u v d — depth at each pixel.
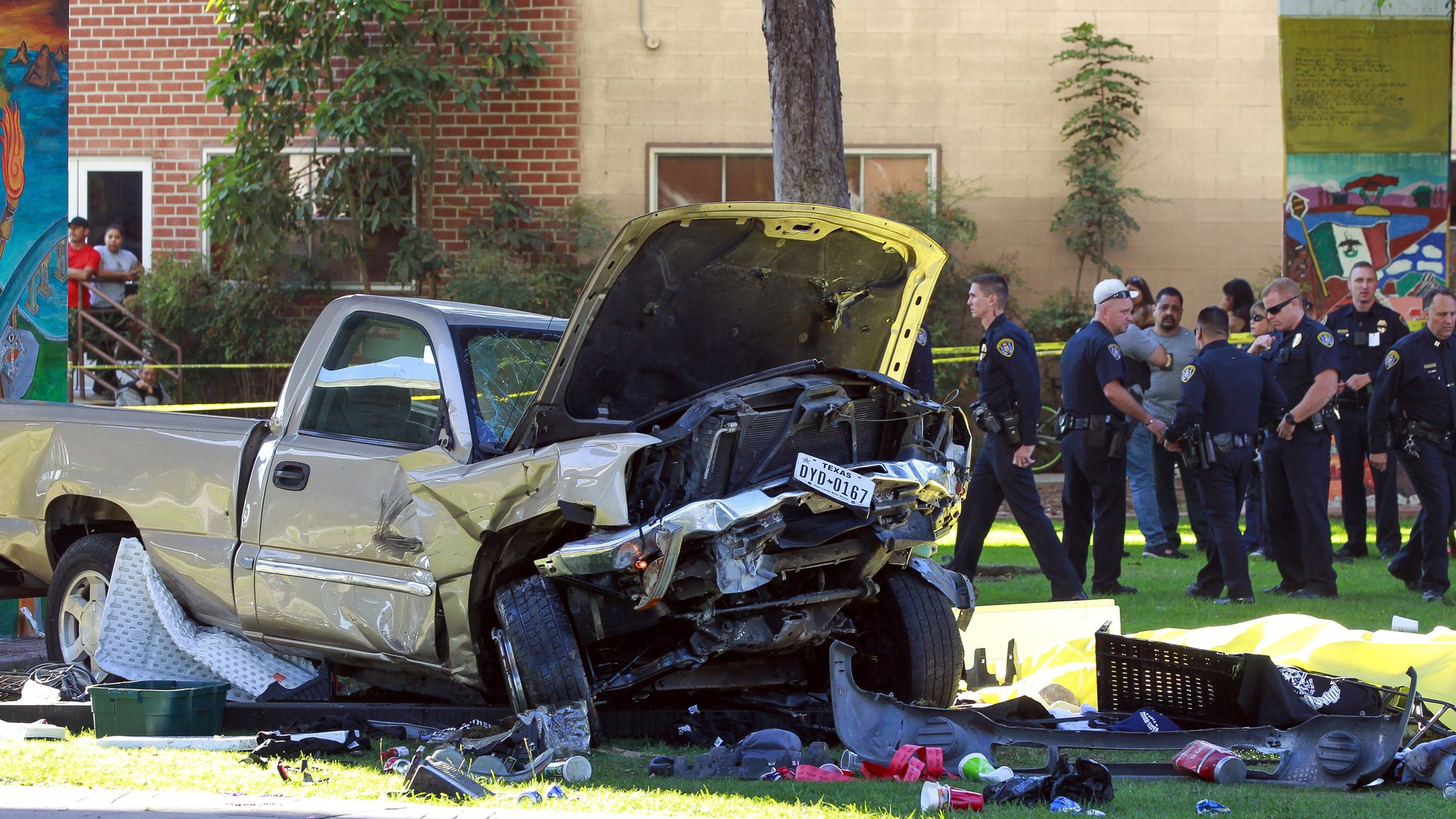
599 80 28.92
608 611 8.70
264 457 10.27
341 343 10.33
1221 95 28.88
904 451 9.51
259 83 28.27
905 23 28.88
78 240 28.19
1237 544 16.02
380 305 10.21
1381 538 20.73
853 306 9.78
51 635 11.13
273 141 27.62
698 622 8.68
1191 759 7.97
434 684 9.92
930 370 15.75
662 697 10.02
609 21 28.89
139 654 10.41
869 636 9.84
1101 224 28.34
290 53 27.44
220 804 6.88
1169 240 28.95
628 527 8.23
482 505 8.64
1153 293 28.95
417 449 9.58
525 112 28.89
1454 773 7.68
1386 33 26.56
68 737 9.02
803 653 9.98
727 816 6.82
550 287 27.59
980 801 7.04
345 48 27.28
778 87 15.12
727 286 9.24
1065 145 28.92
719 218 8.77
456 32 28.16
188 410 20.62
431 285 28.44
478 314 10.24
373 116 26.98
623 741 9.12
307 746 8.40
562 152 28.89
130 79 29.52
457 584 8.89
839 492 8.70
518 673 8.56
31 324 14.84
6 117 14.76
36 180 14.85
